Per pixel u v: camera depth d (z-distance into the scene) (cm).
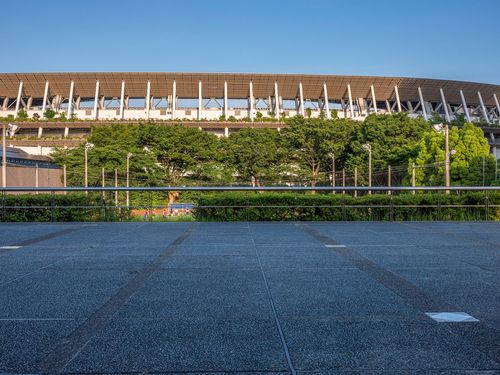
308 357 338
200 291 536
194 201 1664
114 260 737
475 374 310
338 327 406
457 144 4459
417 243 921
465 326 409
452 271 652
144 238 995
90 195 1541
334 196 1482
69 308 467
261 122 7900
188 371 315
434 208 1510
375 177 5525
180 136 5550
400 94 9025
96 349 354
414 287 557
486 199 1499
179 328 404
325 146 5900
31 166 4984
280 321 423
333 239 979
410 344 364
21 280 595
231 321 423
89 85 8481
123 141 5575
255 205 1445
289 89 8725
